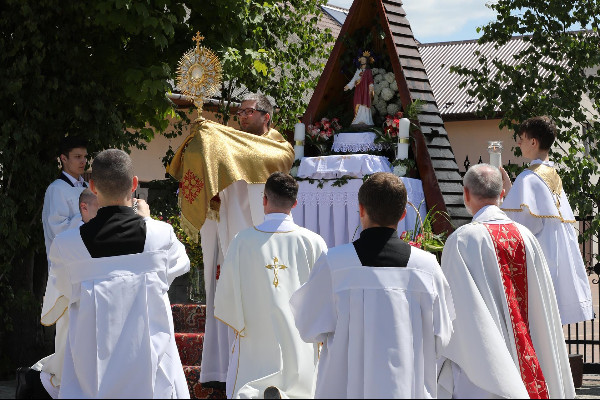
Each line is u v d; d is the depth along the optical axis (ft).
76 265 13.71
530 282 16.33
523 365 15.70
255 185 21.13
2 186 29.14
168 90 29.66
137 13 28.78
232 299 17.57
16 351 30.25
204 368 21.44
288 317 17.34
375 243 13.32
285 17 45.73
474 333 15.14
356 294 13.05
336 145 31.71
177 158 21.31
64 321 19.74
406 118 30.25
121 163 14.17
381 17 31.60
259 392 17.06
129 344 13.48
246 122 22.39
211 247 21.67
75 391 13.46
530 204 21.25
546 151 22.17
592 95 35.45
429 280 13.23
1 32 29.17
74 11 29.40
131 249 13.88
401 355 12.76
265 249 17.60
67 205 24.70
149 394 13.46
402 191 13.52
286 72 46.44
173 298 33.24
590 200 33.96
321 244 18.03
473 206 17.01
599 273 33.47
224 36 32.78
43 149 30.42
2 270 28.81
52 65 29.53
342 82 33.37
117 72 30.71
